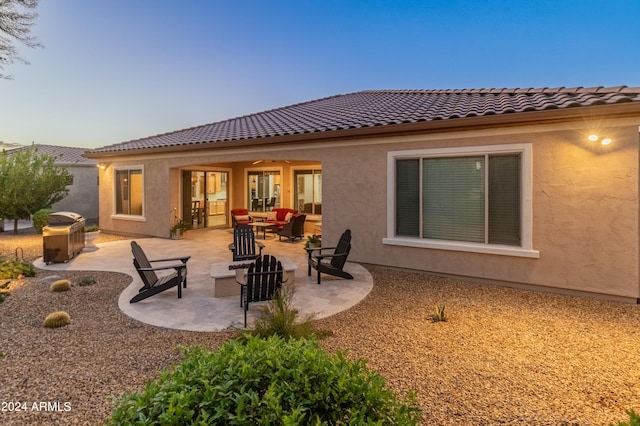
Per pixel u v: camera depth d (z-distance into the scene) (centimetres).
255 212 1777
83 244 1168
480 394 355
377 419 211
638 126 626
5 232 1692
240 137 1157
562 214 697
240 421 189
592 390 365
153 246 1264
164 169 1416
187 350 286
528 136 720
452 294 715
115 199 1589
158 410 195
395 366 415
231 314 600
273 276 605
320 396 211
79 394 355
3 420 312
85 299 679
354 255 970
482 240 786
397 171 899
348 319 578
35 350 458
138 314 598
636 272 642
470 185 795
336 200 996
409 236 886
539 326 547
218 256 1098
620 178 647
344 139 970
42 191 1596
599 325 551
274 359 232
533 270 730
